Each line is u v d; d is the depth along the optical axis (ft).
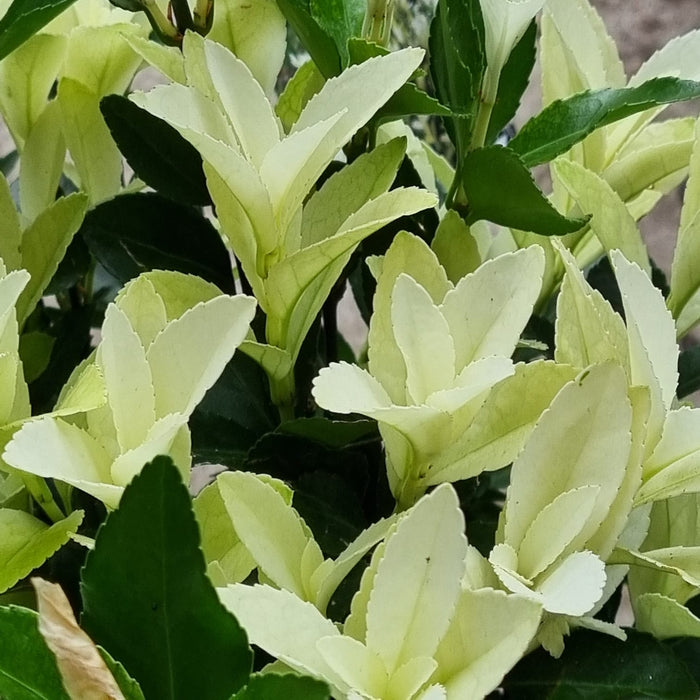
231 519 0.62
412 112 0.81
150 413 0.60
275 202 0.68
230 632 0.47
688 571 0.66
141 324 0.65
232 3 0.85
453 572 0.52
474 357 0.64
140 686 0.49
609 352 0.63
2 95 0.90
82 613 0.49
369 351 0.68
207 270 0.89
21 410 0.66
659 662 0.61
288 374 0.79
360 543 0.62
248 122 0.69
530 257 0.64
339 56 0.79
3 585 0.58
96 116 0.91
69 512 0.71
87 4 0.97
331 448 0.80
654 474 0.64
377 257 0.75
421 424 0.61
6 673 0.48
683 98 0.75
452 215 0.80
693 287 0.79
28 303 0.81
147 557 0.46
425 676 0.52
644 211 1.01
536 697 0.62
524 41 0.86
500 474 1.00
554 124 0.80
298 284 0.69
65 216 0.80
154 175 0.87
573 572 0.56
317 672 0.52
